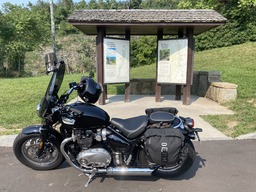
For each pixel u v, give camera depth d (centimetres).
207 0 1691
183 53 733
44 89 984
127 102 798
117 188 313
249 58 1281
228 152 415
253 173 347
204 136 477
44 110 326
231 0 1659
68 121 315
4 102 768
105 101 798
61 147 321
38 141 355
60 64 328
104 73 736
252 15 1611
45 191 308
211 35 1767
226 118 592
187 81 739
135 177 339
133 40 2416
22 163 362
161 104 766
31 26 2319
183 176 341
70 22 678
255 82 881
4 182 329
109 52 738
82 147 320
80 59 3106
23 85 1115
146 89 980
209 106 732
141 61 2367
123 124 318
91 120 313
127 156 320
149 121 315
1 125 552
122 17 691
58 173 353
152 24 684
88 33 912
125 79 783
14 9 2431
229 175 342
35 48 2523
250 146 438
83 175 346
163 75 777
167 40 753
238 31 1664
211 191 305
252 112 624
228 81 911
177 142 290
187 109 695
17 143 352
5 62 2491
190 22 676
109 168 316
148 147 295
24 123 562
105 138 315
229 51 1498
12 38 2300
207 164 374
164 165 309
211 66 1262
